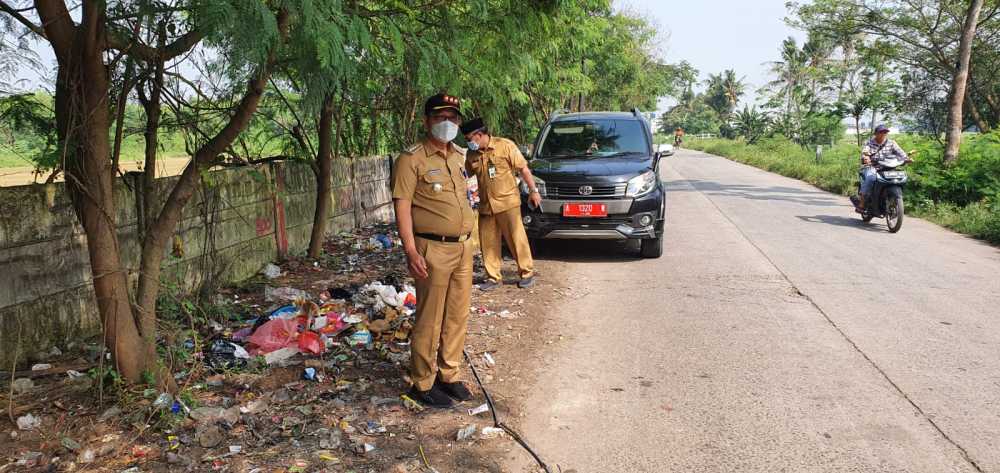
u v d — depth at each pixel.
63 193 5.29
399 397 4.44
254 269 8.02
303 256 8.89
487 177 7.20
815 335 5.76
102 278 4.09
